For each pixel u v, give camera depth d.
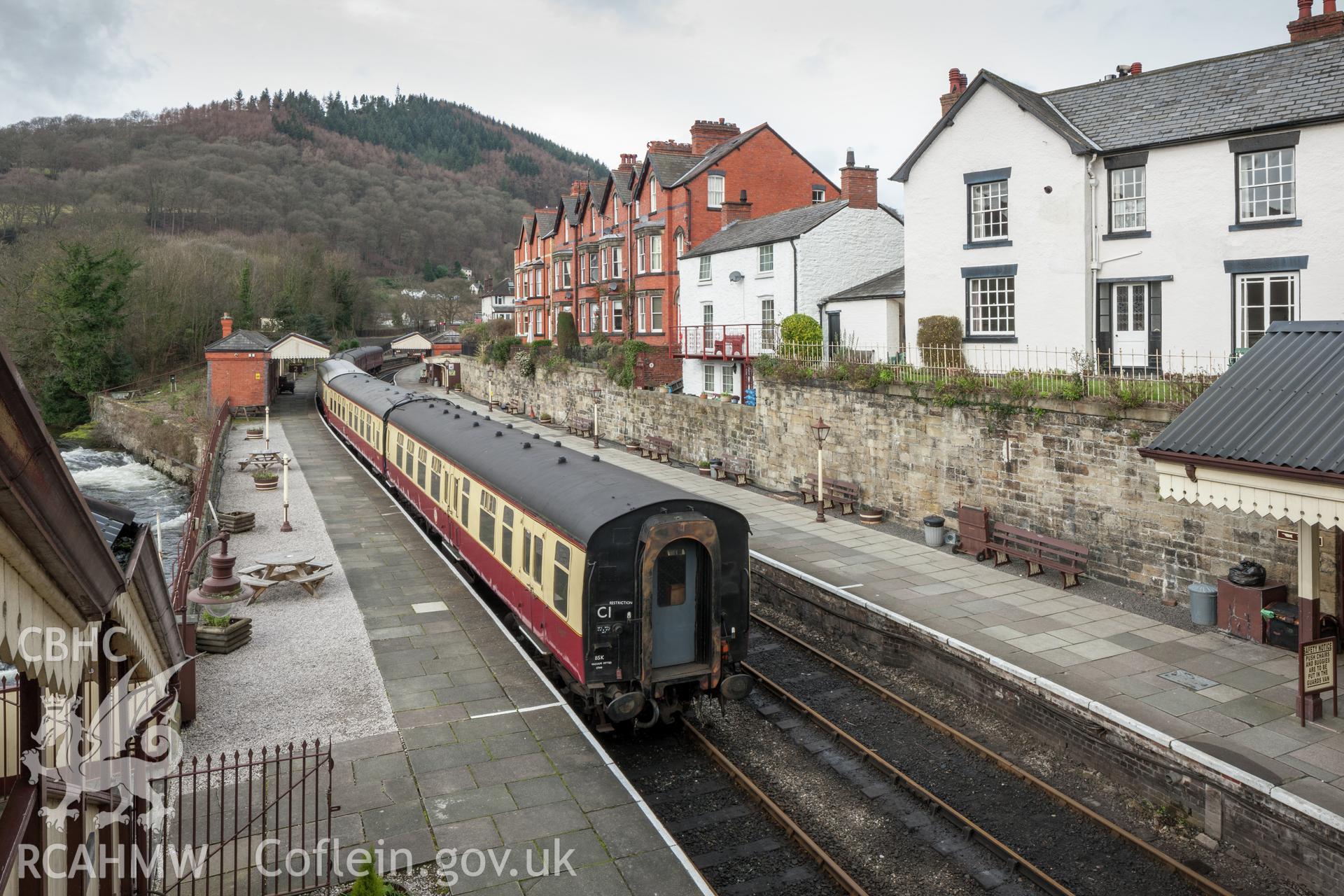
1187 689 11.41
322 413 45.53
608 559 11.10
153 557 5.57
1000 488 17.86
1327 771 9.27
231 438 37.41
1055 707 11.41
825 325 28.92
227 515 21.36
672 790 10.72
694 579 11.75
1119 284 19.19
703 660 11.79
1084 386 16.16
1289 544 13.16
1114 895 8.63
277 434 38.53
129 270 52.34
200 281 62.50
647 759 11.50
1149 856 9.19
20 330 50.06
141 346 56.75
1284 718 10.55
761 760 11.42
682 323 35.12
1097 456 15.85
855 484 21.86
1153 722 10.45
